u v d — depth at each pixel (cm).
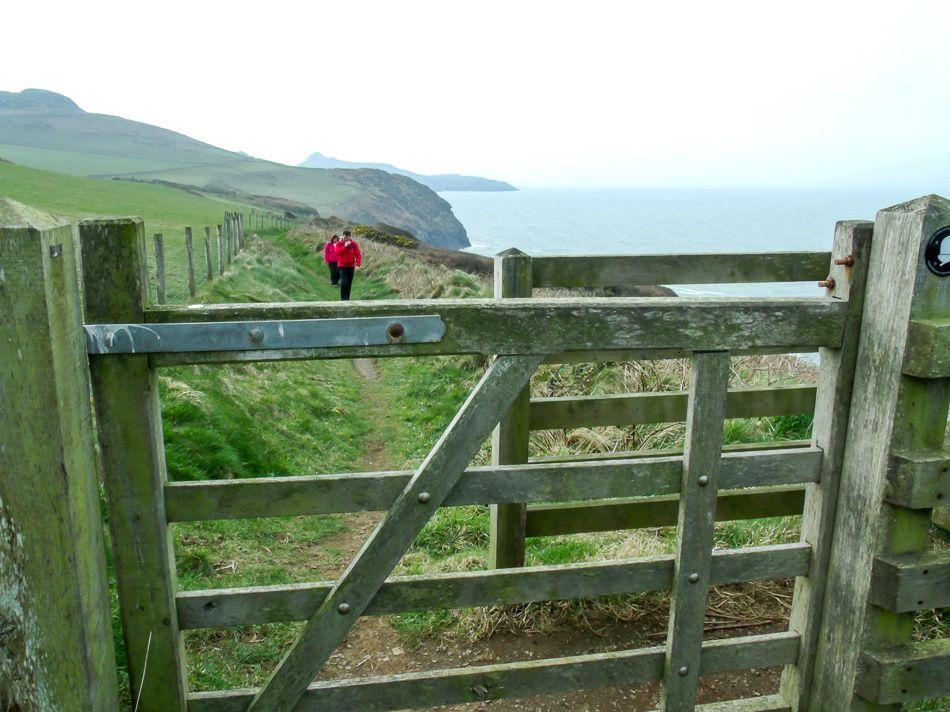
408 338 239
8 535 205
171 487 240
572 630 397
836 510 284
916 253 241
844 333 269
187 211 4138
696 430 267
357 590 255
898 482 254
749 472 277
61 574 210
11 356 195
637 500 428
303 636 255
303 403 852
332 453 732
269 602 255
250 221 4191
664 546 456
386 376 1117
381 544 253
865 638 273
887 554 265
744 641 294
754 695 354
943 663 275
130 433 229
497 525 409
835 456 279
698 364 262
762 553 287
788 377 749
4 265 190
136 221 221
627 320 253
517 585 269
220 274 1545
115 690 242
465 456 253
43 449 202
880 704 274
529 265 399
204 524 489
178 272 1515
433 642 386
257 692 259
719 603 425
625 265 421
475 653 378
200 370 754
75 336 213
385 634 391
